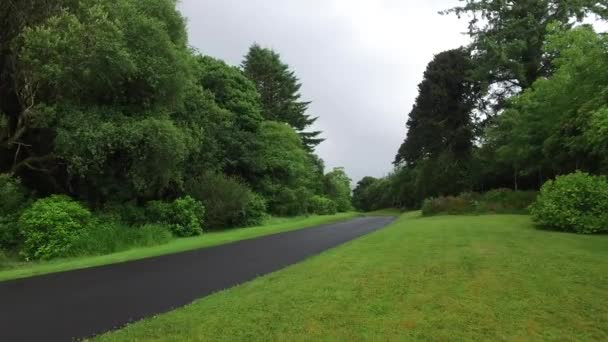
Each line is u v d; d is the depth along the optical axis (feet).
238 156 96.84
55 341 15.84
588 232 43.06
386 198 254.68
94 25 47.47
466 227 50.93
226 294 21.57
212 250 41.78
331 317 16.85
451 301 18.42
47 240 43.06
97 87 52.01
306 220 102.22
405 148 175.52
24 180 55.93
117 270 31.19
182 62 61.05
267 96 183.62
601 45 49.19
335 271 25.54
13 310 20.10
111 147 50.19
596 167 64.69
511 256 28.35
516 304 17.83
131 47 54.49
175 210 63.21
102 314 19.17
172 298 21.89
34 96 49.80
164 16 63.93
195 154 79.66
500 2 117.60
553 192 48.60
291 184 120.37
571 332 14.99
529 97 78.74
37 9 48.70
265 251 40.06
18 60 48.16
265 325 16.17
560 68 63.98
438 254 30.07
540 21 113.39
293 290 21.33
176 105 64.03
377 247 35.55
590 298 18.51
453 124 139.95
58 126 49.70
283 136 119.55
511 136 91.25
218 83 103.04
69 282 27.02
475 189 133.08
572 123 57.06
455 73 136.56
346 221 96.48
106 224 50.62
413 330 15.30
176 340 14.98
